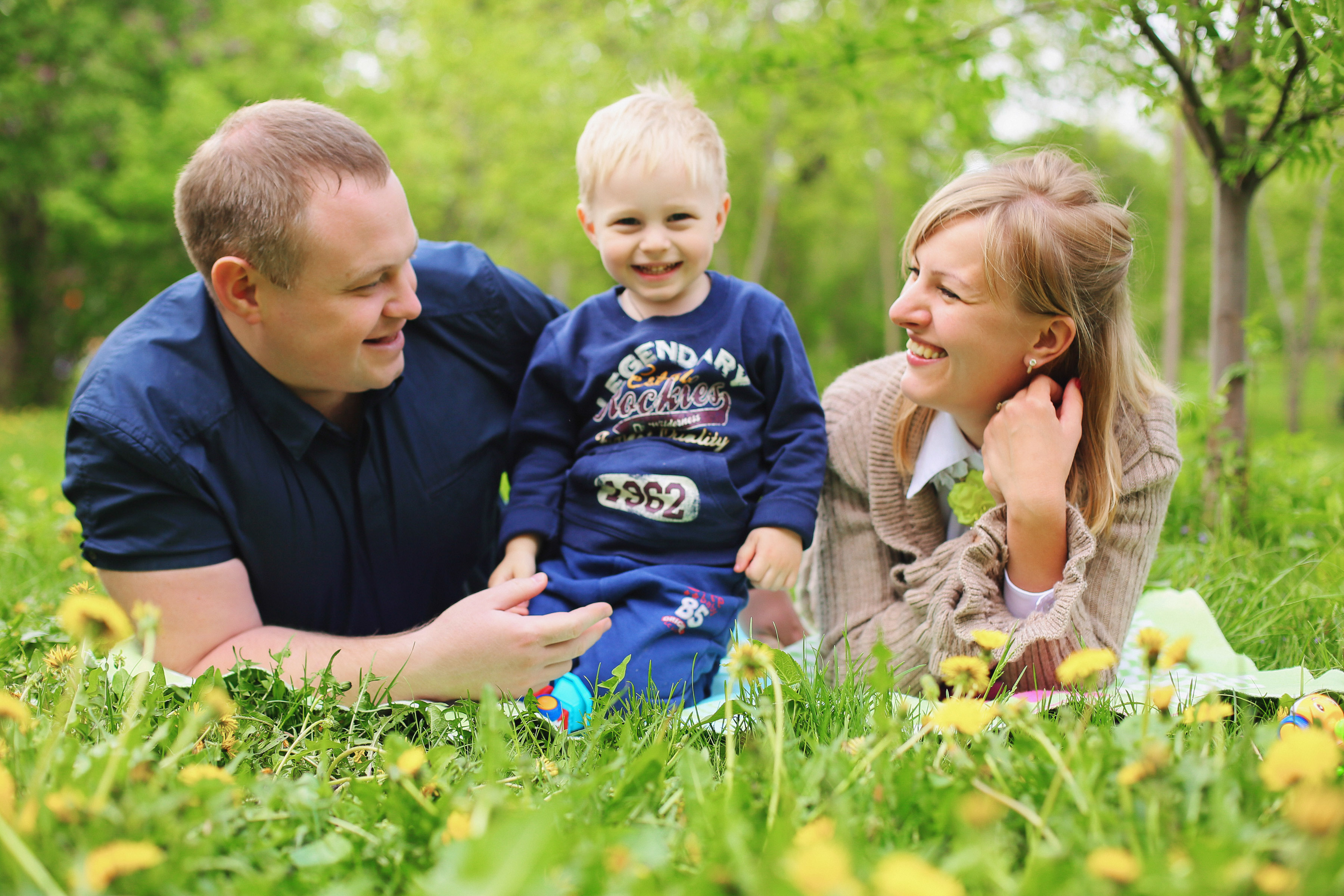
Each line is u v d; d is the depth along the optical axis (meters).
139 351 1.78
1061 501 1.72
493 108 14.13
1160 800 0.99
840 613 2.07
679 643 1.89
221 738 1.40
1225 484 2.93
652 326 2.06
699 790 1.08
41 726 1.28
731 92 3.66
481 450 2.09
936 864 1.00
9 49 12.06
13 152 12.32
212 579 1.79
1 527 3.12
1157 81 2.66
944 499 2.02
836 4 9.80
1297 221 11.88
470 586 2.20
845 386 2.16
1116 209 1.78
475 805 1.09
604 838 1.00
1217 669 1.91
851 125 12.02
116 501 1.74
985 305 1.71
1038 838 1.00
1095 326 1.77
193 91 12.40
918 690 1.86
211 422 1.77
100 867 0.84
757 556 1.93
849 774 1.14
